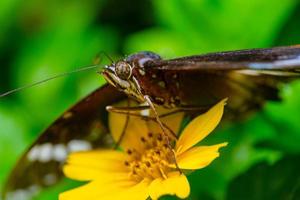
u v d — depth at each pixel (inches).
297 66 7.4
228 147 9.7
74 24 11.8
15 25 11.9
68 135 8.9
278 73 8.4
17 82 11.5
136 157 8.7
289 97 9.5
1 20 11.9
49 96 11.2
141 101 8.4
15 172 8.9
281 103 9.6
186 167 7.9
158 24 11.7
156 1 11.3
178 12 10.6
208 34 10.6
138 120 8.8
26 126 10.9
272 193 8.8
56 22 11.9
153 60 8.1
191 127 8.2
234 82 8.6
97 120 8.8
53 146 8.9
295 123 9.6
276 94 8.9
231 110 8.9
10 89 11.5
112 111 8.3
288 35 10.4
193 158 7.9
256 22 10.5
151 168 8.4
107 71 8.1
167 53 10.7
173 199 8.9
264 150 9.6
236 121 9.0
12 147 10.6
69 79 11.3
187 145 8.1
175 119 8.6
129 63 8.1
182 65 7.9
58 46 11.6
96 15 12.0
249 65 7.5
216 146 7.9
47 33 11.8
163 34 11.0
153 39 10.9
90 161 8.7
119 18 12.0
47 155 8.9
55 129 8.7
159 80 8.2
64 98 11.2
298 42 10.4
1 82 11.6
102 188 8.3
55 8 12.0
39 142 8.8
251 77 8.6
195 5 10.6
